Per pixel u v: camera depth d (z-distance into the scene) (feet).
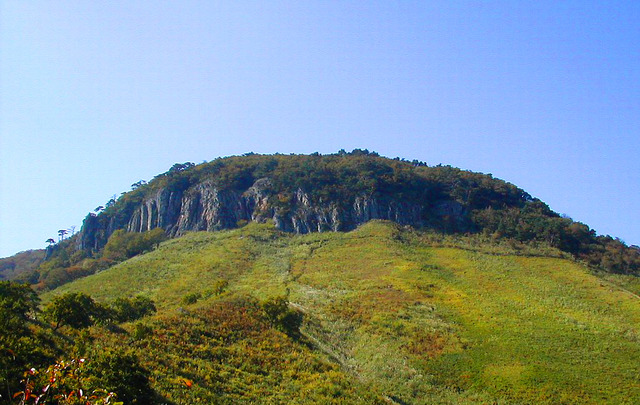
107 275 325.62
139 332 131.54
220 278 289.53
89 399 50.24
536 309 216.13
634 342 183.83
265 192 442.09
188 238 404.98
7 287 138.41
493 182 471.21
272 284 267.80
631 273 317.63
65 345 106.32
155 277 307.58
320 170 452.76
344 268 290.76
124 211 499.51
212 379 118.11
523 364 164.55
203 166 512.63
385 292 239.09
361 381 147.54
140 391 85.05
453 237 369.09
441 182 454.40
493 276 268.00
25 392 47.73
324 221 398.42
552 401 143.74
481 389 150.92
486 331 191.62
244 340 153.07
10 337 87.97
